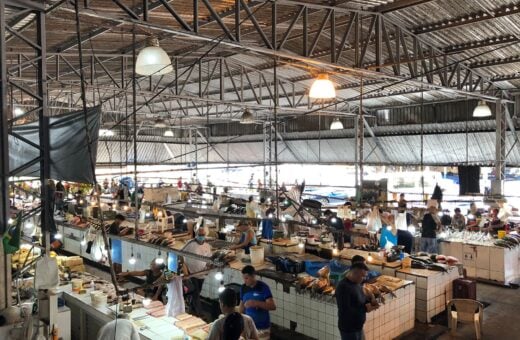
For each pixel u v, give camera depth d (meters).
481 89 12.08
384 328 6.14
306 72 13.38
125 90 11.00
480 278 9.37
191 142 26.45
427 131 16.28
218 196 13.03
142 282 9.46
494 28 9.01
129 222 10.82
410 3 8.13
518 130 13.73
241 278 7.26
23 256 7.50
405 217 9.05
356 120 17.73
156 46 5.07
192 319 5.54
